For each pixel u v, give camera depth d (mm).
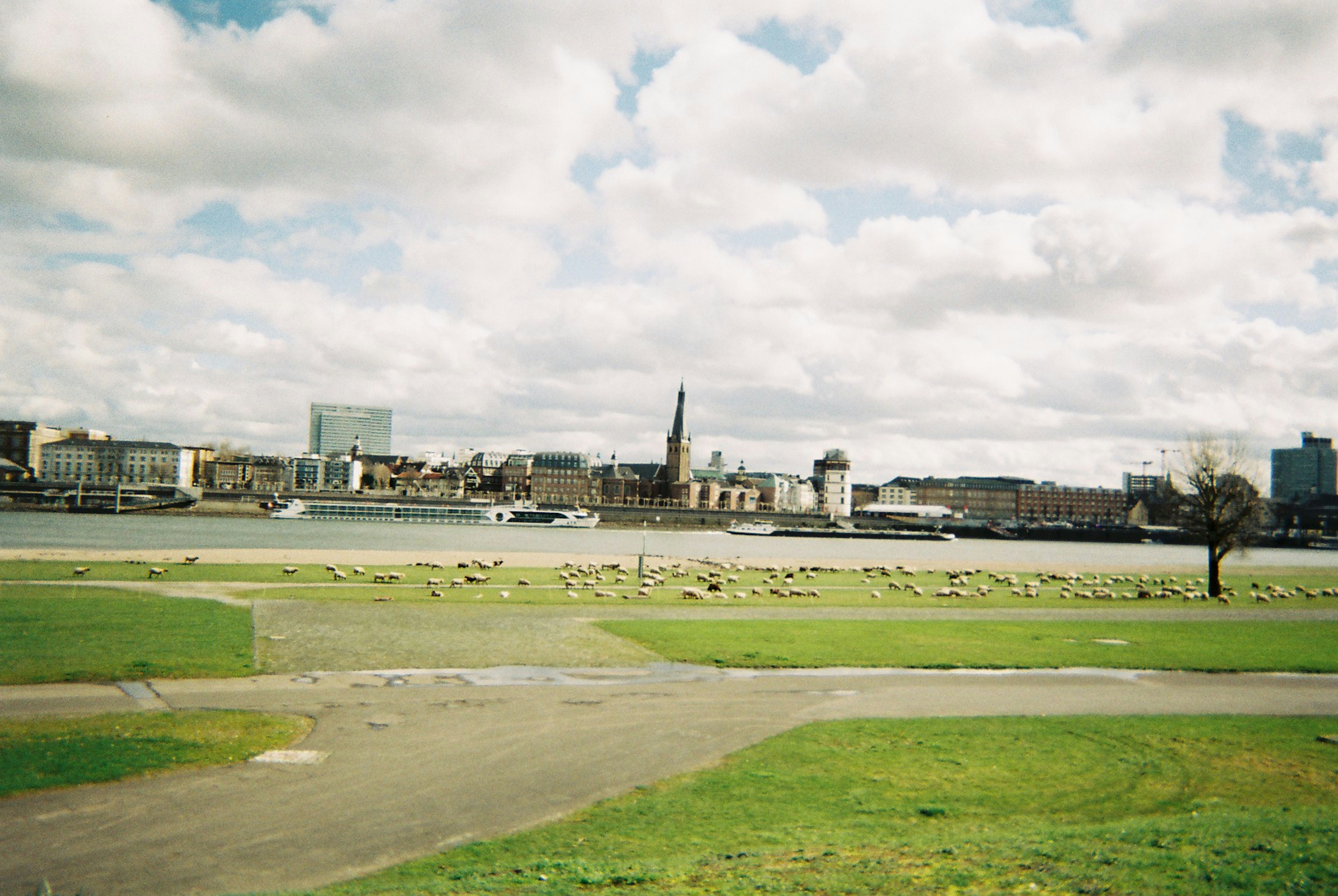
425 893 12359
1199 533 77875
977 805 17516
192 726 22578
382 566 83375
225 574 66875
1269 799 18125
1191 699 29234
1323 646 42500
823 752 21500
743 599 60062
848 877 12477
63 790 17453
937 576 96688
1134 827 14867
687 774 19641
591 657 35062
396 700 26469
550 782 18922
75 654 31578
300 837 15344
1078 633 45438
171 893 12922
